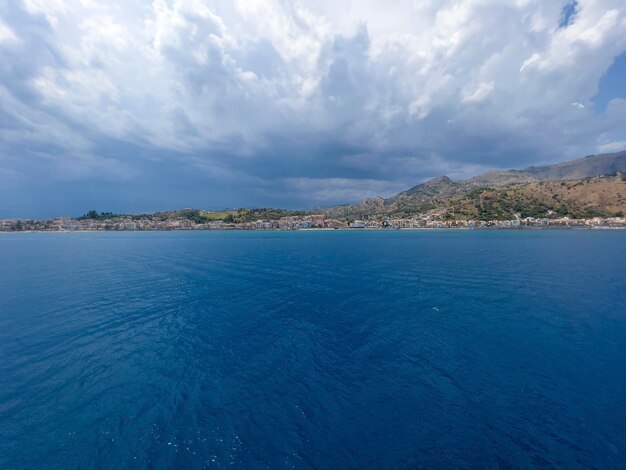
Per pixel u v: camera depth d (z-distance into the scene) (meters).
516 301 31.58
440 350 19.91
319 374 17.00
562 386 15.56
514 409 13.78
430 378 16.44
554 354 19.19
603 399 14.45
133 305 31.17
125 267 58.28
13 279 46.06
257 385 15.93
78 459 11.23
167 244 120.31
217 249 96.50
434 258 68.50
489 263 59.66
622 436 12.08
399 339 21.78
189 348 20.58
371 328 24.05
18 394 15.25
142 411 13.85
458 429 12.57
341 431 12.50
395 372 17.12
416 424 12.88
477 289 37.28
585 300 31.78
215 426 12.84
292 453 11.38
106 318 26.98
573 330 23.23
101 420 13.28
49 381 16.44
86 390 15.58
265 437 12.20
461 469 10.64
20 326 24.94
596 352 19.44
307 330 23.73
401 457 11.16
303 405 14.21
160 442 11.96
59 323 25.70
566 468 10.65
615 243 102.19
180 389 15.60
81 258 74.00
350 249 93.50
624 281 41.22
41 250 96.75
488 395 14.88
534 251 80.56
